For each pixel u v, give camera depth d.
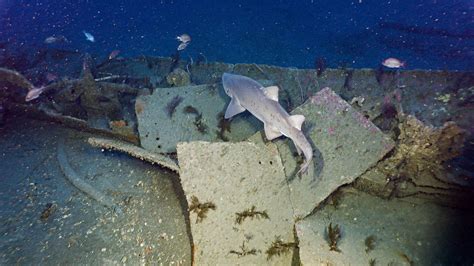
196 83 5.60
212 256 3.18
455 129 3.37
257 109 3.68
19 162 4.61
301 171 3.56
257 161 3.77
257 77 5.50
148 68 6.29
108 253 3.51
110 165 4.47
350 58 7.18
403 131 3.74
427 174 3.69
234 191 3.53
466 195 3.55
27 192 4.19
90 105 4.95
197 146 3.70
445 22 8.16
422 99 4.80
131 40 9.46
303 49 7.68
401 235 3.45
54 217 3.88
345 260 3.08
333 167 3.74
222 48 8.09
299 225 3.41
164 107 4.61
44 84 5.71
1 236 3.69
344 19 8.86
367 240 3.36
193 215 3.34
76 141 4.88
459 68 6.52
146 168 4.38
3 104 5.22
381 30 8.13
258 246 3.27
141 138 4.35
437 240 3.39
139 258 3.45
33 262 3.45
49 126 5.19
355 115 4.00
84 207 3.97
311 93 5.06
